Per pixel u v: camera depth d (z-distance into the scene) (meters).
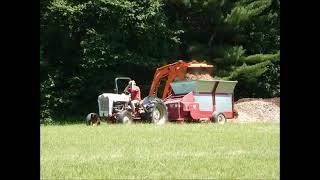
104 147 16.94
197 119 34.44
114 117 33.12
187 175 11.52
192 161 13.48
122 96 33.59
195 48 54.09
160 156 14.53
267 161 13.48
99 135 21.50
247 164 12.97
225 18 54.69
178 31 51.81
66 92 49.66
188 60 55.41
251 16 55.06
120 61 49.53
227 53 53.88
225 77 53.53
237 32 55.41
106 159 13.94
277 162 13.27
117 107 33.22
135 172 11.89
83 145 17.55
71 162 13.38
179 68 35.19
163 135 21.44
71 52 50.47
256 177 11.27
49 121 45.44
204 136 20.88
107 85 50.97
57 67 49.88
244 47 57.12
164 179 11.10
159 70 35.31
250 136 20.83
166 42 52.69
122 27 49.41
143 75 53.88
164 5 52.69
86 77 50.31
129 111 33.31
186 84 34.56
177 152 15.47
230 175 11.49
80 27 49.41
